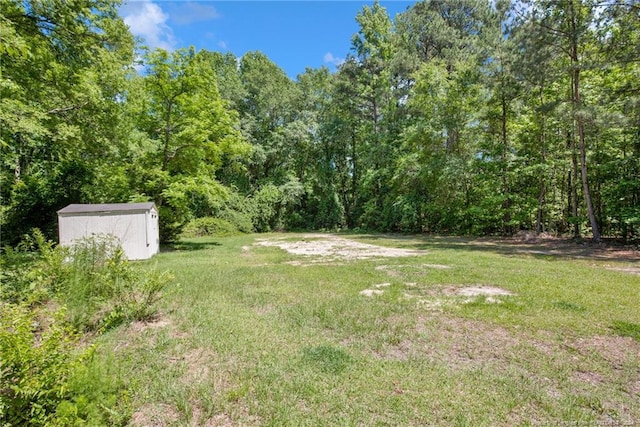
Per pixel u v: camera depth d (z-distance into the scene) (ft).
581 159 45.21
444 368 10.51
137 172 47.67
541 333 13.32
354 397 8.94
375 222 81.71
